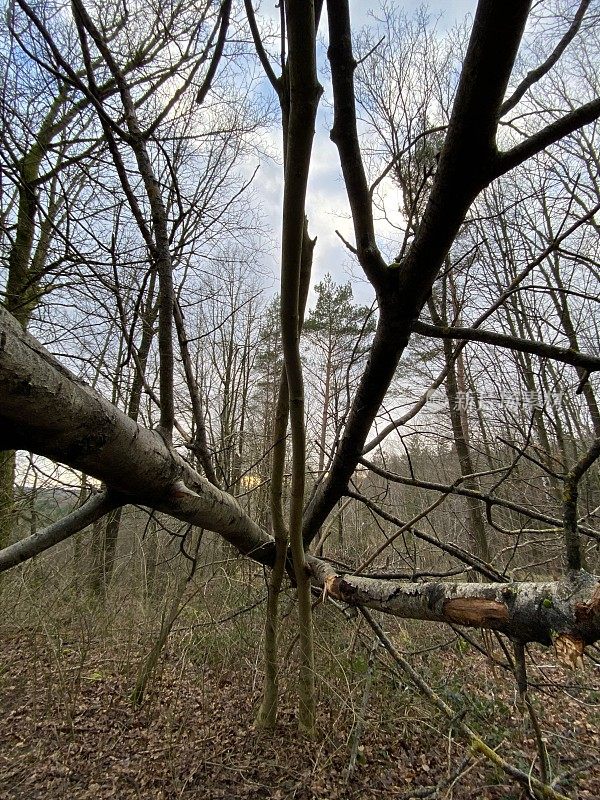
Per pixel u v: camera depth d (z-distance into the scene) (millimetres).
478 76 937
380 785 3186
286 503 4727
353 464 2475
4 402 925
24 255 3850
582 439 4195
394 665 4242
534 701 4145
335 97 1286
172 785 3277
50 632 4730
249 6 1554
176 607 4367
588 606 977
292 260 1535
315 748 3355
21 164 2113
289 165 1259
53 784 3348
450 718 2758
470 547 6441
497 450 4879
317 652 3734
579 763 3521
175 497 1716
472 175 1124
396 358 1806
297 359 1931
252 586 4688
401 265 1491
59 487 5000
